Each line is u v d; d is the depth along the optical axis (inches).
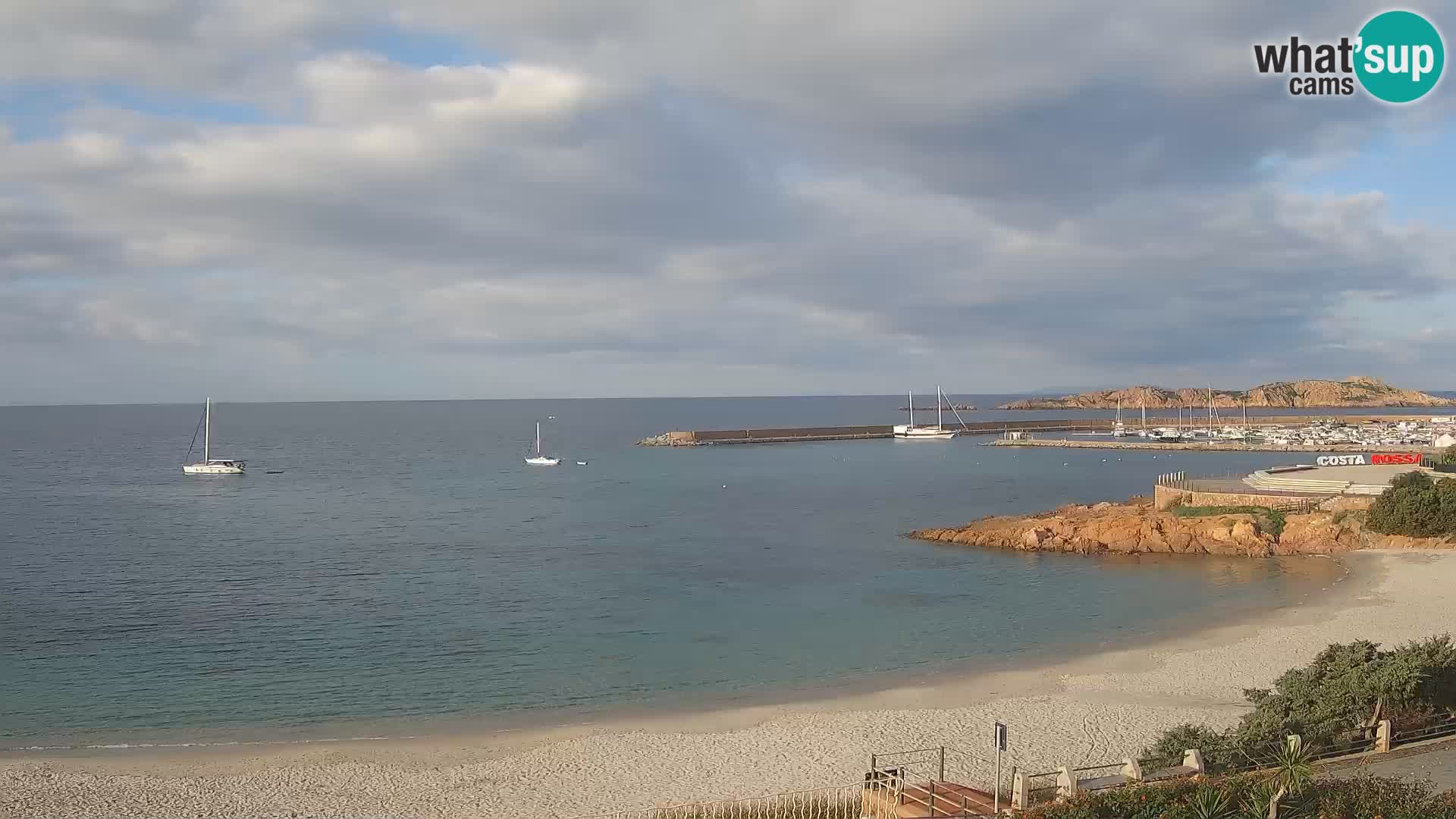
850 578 2635.3
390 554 3075.8
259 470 6835.6
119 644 1916.8
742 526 3772.1
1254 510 3184.1
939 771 1170.6
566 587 2516.0
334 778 1194.0
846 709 1465.3
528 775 1202.6
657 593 2436.0
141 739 1362.0
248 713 1481.3
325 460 7839.6
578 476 6245.1
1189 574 2605.8
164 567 2837.1
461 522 3897.6
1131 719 1368.1
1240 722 1220.5
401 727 1411.2
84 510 4367.6
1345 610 2058.3
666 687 1612.9
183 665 1761.8
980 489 5246.1
